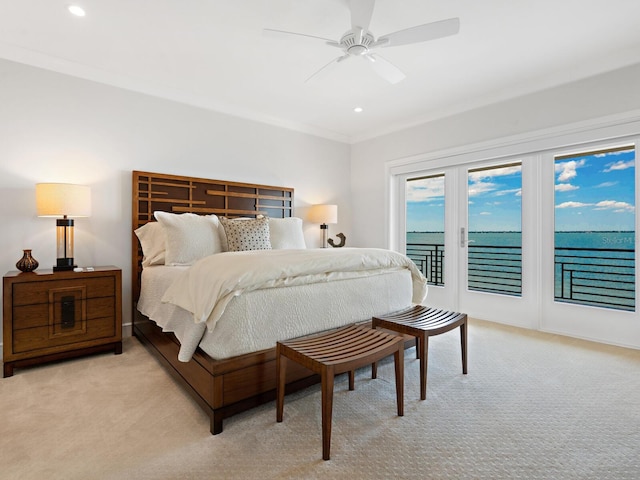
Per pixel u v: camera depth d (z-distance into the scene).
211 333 1.71
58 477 1.31
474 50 2.67
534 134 3.26
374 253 2.50
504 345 2.89
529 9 2.17
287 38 2.13
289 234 3.56
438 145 4.07
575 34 2.45
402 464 1.39
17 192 2.68
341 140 5.03
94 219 3.02
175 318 2.10
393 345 1.73
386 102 3.77
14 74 2.66
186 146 3.56
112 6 2.14
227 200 3.84
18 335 2.29
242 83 3.29
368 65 2.92
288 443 1.53
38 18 2.26
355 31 2.05
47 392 2.02
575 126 3.01
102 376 2.25
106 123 3.08
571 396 1.98
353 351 1.63
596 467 1.37
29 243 2.73
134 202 3.18
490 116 3.59
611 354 2.67
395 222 4.66
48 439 1.55
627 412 1.80
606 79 2.85
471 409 1.83
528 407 1.85
